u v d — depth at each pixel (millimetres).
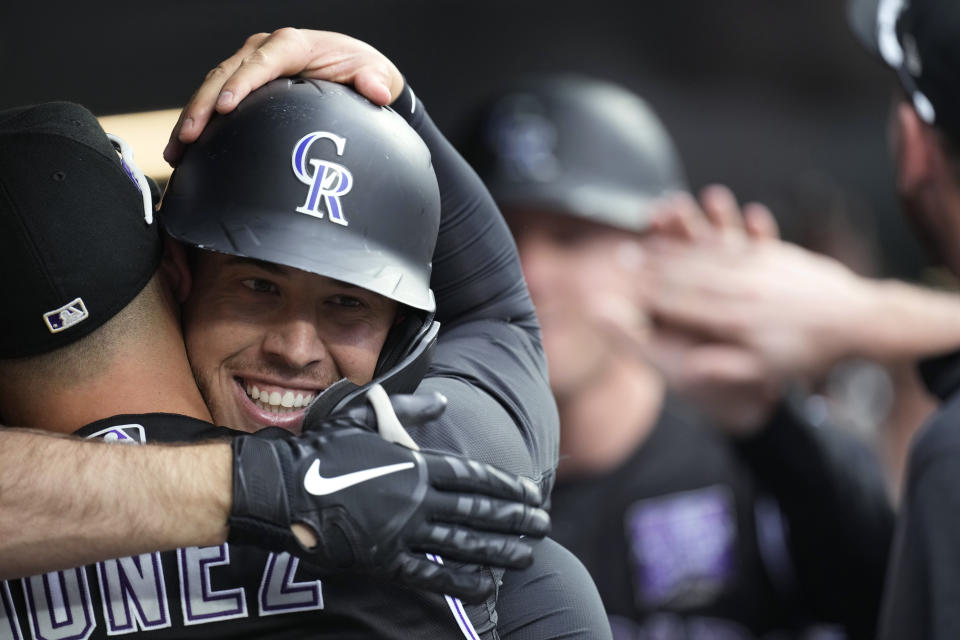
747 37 38781
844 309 8602
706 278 8859
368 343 5316
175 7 31719
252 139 5148
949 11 7465
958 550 6816
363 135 5203
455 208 6117
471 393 5449
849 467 10164
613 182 11961
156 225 5242
